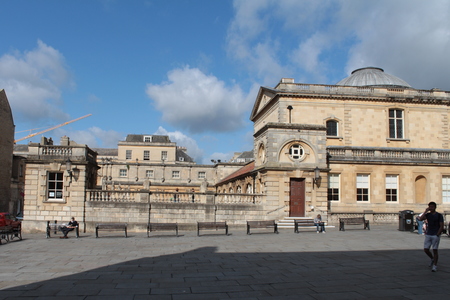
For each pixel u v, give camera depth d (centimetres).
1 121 4606
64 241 2072
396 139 4106
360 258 1477
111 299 904
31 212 2681
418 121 4178
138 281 1090
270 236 2244
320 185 2877
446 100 4184
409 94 4191
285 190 2834
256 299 914
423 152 3503
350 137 4059
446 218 3097
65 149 2747
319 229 2448
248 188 3919
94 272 1212
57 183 2734
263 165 2905
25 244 1931
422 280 1102
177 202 2769
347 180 3391
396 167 3447
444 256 1505
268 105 4459
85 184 2731
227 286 1036
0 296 926
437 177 3472
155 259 1463
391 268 1277
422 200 3484
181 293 962
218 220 2772
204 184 2845
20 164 5241
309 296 940
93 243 1970
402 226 2497
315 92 4053
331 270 1248
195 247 1798
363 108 4122
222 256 1535
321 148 2911
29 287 1015
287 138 2883
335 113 4084
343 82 5075
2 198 4628
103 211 2705
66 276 1152
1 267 1292
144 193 2758
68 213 2681
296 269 1266
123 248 1769
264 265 1338
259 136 3216
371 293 965
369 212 2975
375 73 4931
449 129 4206
